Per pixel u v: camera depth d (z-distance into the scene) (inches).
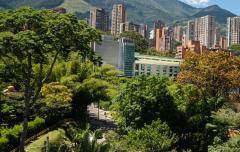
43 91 2330.2
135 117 1724.9
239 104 2391.7
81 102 2652.6
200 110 1809.8
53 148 1405.0
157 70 5531.5
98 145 1150.3
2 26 1524.4
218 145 1481.3
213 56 2608.3
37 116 2081.7
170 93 1801.2
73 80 2652.6
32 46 1457.9
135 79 1815.9
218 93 2461.9
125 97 1776.6
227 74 2561.5
